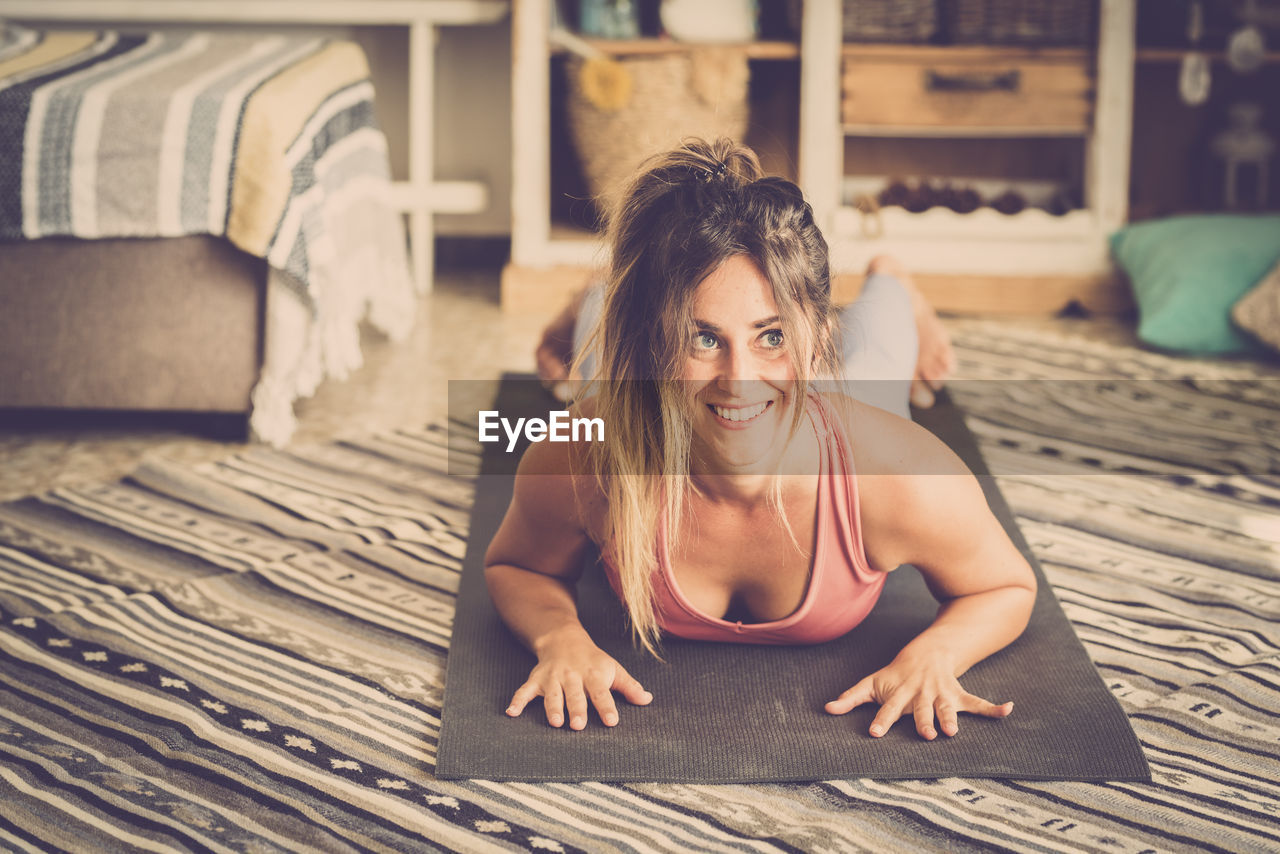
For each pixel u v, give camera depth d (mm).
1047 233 3201
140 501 2037
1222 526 1932
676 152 1320
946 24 3279
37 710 1428
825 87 3166
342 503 2041
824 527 1399
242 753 1351
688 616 1474
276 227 2143
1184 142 3617
